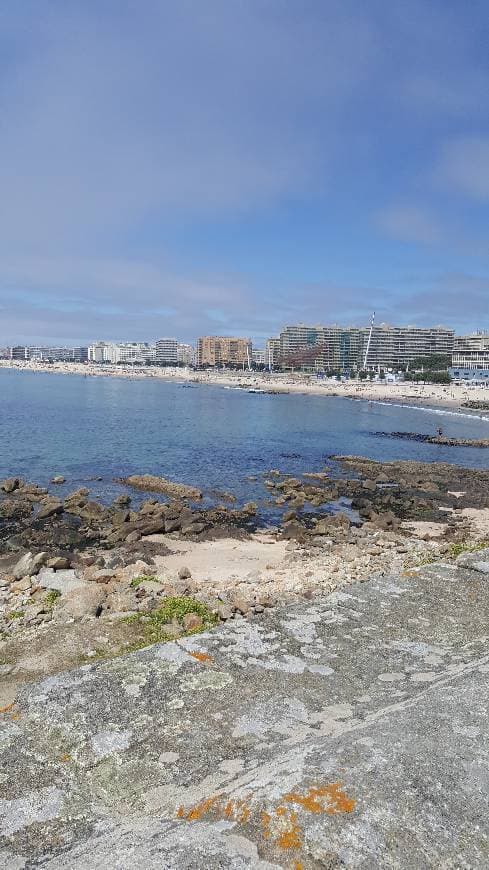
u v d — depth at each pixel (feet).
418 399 396.16
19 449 147.02
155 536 73.36
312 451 163.63
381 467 138.92
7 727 12.92
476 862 9.07
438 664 15.85
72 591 39.37
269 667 15.39
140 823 10.25
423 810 9.79
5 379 596.29
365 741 11.57
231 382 614.34
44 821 10.44
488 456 167.53
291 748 11.87
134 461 135.13
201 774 11.41
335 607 19.66
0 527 76.79
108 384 571.28
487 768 10.84
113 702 13.64
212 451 155.74
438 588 21.65
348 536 73.31
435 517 89.61
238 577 51.62
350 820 9.55
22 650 27.09
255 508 90.58
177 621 30.68
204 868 8.96
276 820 9.66
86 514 83.25
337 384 556.92
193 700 13.79
